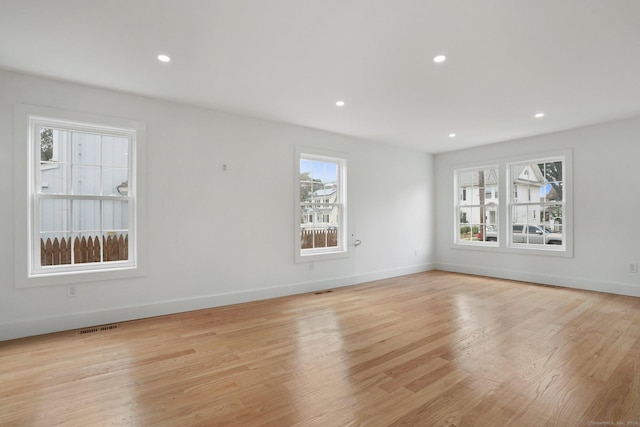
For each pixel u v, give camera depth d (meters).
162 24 2.20
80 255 3.28
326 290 4.82
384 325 3.24
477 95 3.52
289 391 2.02
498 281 5.41
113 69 2.88
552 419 1.72
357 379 2.17
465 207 6.29
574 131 4.82
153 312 3.55
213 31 2.29
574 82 3.18
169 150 3.68
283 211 4.52
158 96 3.52
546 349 2.63
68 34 2.31
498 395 1.96
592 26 2.22
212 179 3.96
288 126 4.59
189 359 2.47
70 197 3.21
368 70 2.91
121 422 1.72
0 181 2.87
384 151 5.81
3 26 2.20
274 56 2.66
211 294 3.93
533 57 2.68
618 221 4.46
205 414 1.79
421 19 2.15
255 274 4.27
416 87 3.30
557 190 5.10
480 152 5.96
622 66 2.84
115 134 3.44
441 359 2.46
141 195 3.49
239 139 4.16
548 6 2.01
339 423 1.71
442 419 1.73
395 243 5.95
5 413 1.80
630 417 1.74
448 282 5.36
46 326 3.02
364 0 1.95
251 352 2.60
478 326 3.20
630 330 3.06
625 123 4.39
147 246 3.53
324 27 2.25
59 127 3.17
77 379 2.17
